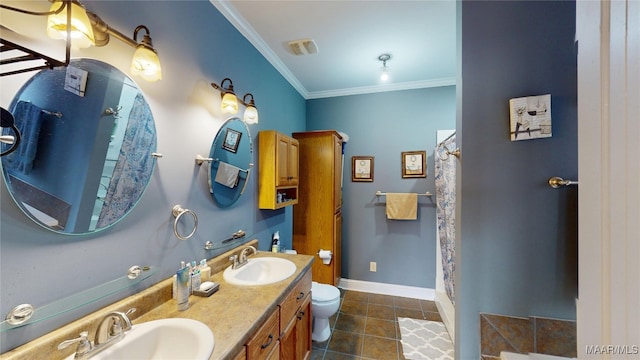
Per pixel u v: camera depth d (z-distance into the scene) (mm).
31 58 605
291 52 2248
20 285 730
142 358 887
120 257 1008
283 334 1262
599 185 323
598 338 324
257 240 1987
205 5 1483
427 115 2918
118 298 988
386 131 3041
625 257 288
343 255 3143
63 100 835
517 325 1133
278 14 1735
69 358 756
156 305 1087
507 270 1153
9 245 714
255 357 988
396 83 2941
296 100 2969
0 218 699
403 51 2232
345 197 3143
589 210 340
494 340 1147
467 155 1200
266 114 2246
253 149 2006
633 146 279
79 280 870
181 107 1308
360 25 1866
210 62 1521
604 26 317
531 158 1136
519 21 1161
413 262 2938
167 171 1223
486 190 1178
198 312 1044
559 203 1111
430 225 2887
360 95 3127
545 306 1118
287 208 2678
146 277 1054
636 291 274
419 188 2926
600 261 322
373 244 3057
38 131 775
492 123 1177
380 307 2670
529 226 1135
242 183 1844
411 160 2951
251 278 1594
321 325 2125
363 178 3084
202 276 1315
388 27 1889
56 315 769
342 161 3125
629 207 283
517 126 1138
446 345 2053
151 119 1138
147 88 1123
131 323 902
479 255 1182
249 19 1786
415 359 1890
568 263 1100
